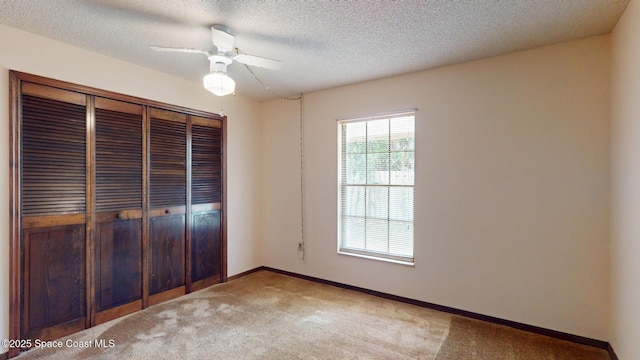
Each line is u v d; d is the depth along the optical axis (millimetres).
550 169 2486
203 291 3490
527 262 2586
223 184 3795
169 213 3227
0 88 2174
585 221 2369
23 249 2277
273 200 4234
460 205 2879
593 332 2346
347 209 3656
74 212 2539
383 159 3393
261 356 2217
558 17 2047
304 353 2256
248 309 3018
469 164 2830
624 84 1993
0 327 2164
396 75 3203
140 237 2982
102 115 2709
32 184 2318
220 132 3764
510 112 2639
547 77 2486
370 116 3393
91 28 2230
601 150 2309
